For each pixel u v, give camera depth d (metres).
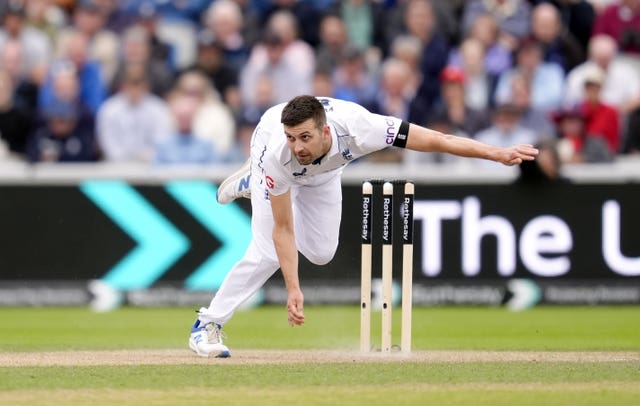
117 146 45.00
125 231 38.78
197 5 51.56
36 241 38.69
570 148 42.28
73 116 44.16
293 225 22.33
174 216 38.66
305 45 47.84
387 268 24.17
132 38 47.47
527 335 32.03
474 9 49.25
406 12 49.31
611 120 43.25
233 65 47.53
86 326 34.22
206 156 43.34
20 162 45.25
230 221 38.53
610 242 38.69
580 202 38.59
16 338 30.81
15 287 38.72
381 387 19.81
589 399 18.66
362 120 21.31
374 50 49.53
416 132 21.28
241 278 23.59
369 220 24.22
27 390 19.34
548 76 46.91
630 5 48.41
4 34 48.16
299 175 21.39
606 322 35.28
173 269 38.75
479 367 22.58
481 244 38.59
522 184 38.53
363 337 24.69
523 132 42.94
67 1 51.56
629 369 22.44
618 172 38.56
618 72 47.66
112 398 18.53
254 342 29.83
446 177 38.47
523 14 48.88
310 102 20.48
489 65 47.12
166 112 45.44
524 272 38.69
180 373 21.41
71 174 38.72
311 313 37.19
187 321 35.56
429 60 47.28
